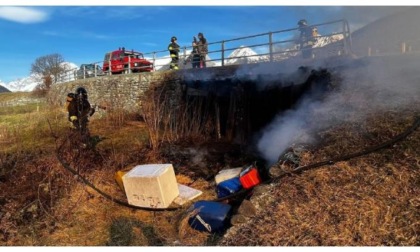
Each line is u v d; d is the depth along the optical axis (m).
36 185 6.32
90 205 5.84
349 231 3.72
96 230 5.06
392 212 3.81
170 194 5.64
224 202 5.45
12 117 17.28
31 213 5.57
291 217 4.17
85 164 7.20
